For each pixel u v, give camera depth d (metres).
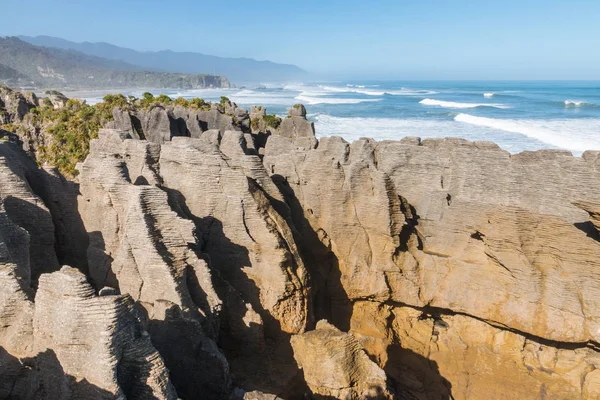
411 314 17.81
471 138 72.06
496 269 16.09
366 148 19.17
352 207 17.30
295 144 23.23
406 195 18.20
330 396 12.71
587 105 134.25
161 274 12.58
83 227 15.24
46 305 9.19
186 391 11.86
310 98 190.25
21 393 9.74
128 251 12.91
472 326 16.98
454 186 17.30
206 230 15.56
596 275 14.37
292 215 17.95
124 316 8.99
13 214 13.45
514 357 16.17
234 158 18.06
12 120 49.19
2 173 13.41
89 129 41.38
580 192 14.39
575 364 15.40
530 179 15.44
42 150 41.03
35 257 13.80
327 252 17.67
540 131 76.31
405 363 16.80
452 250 17.42
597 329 14.44
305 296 15.88
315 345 12.96
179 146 15.84
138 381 9.02
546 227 14.97
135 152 16.52
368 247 17.31
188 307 12.62
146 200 12.99
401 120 99.94
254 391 11.74
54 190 15.12
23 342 9.80
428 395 15.74
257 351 14.33
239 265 15.58
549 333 15.14
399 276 17.12
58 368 9.11
